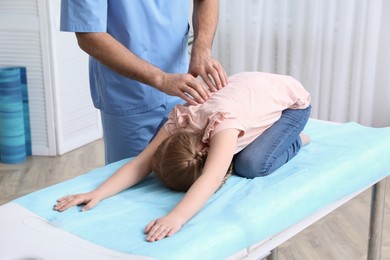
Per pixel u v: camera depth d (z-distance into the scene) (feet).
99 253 4.50
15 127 11.39
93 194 5.42
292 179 5.65
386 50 11.37
